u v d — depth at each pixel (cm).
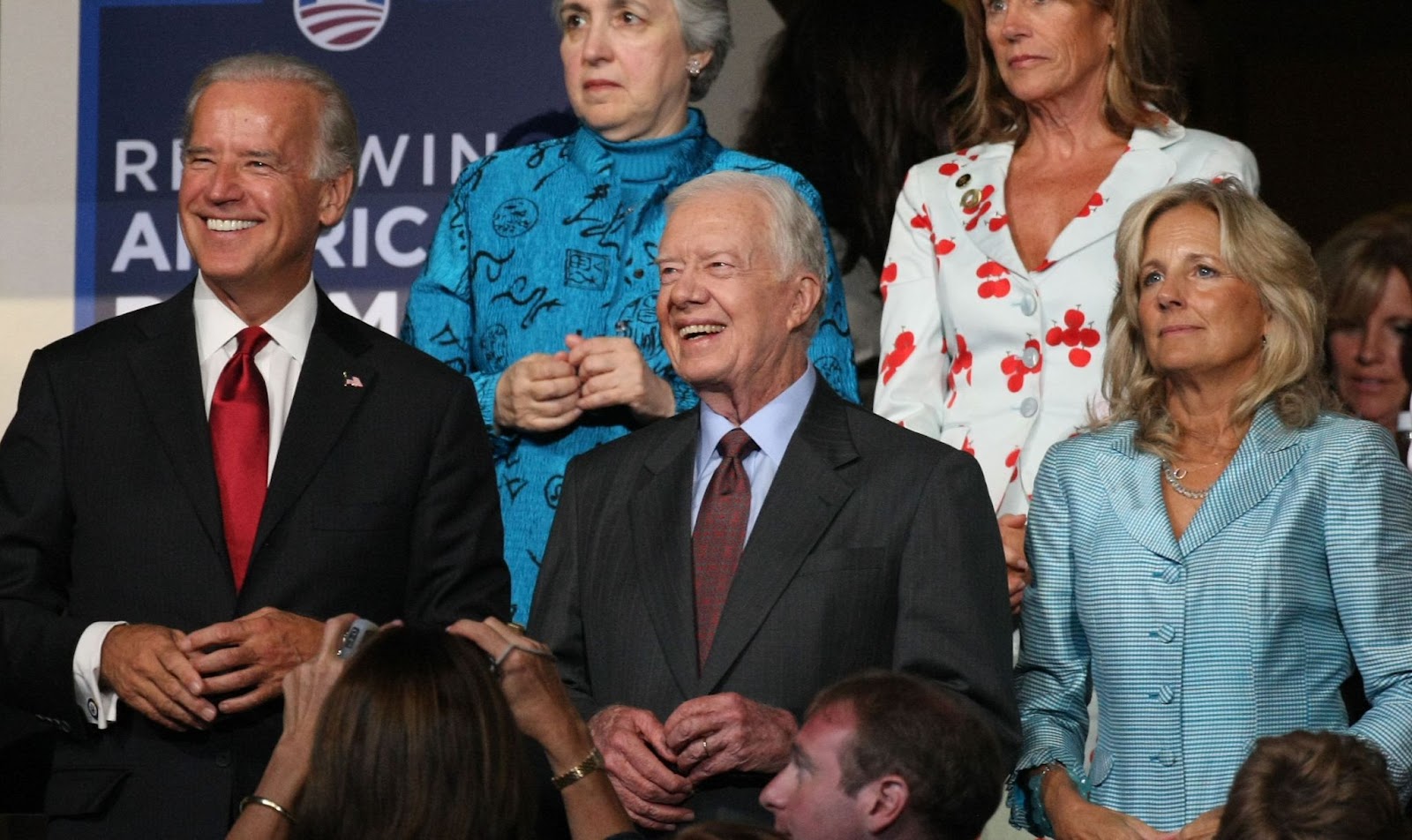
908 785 891
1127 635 1273
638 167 1566
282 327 1320
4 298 1856
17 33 1867
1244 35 1836
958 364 1536
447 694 888
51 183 1858
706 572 1250
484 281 1572
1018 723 1207
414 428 1306
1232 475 1277
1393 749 1190
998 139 1620
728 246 1276
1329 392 1336
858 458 1252
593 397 1459
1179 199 1330
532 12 1842
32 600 1244
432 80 1848
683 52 1581
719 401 1298
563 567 1302
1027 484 1476
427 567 1304
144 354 1291
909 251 1589
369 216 1844
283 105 1318
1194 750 1244
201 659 1181
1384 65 1817
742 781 1183
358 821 874
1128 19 1559
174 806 1211
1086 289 1499
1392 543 1248
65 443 1266
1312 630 1255
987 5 1589
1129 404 1348
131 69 1862
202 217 1297
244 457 1280
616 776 1165
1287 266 1300
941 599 1201
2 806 1638
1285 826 916
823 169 1847
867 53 1839
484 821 881
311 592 1250
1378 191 1812
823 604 1207
